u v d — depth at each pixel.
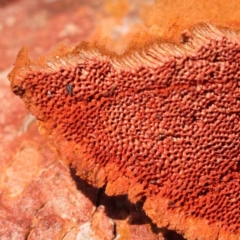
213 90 0.05
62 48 0.05
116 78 0.05
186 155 0.05
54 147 0.05
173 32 0.05
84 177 0.05
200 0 0.05
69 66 0.05
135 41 0.05
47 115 0.05
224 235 0.05
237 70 0.05
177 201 0.05
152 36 0.05
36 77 0.05
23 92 0.05
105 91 0.05
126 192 0.05
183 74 0.05
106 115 0.05
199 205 0.05
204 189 0.05
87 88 0.05
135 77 0.05
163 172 0.05
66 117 0.05
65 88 0.05
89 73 0.05
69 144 0.05
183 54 0.05
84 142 0.05
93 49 0.05
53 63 0.05
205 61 0.05
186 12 0.05
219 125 0.05
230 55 0.05
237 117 0.05
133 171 0.05
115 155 0.05
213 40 0.05
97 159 0.05
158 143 0.05
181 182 0.05
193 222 0.05
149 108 0.05
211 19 0.05
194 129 0.05
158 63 0.05
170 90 0.05
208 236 0.05
